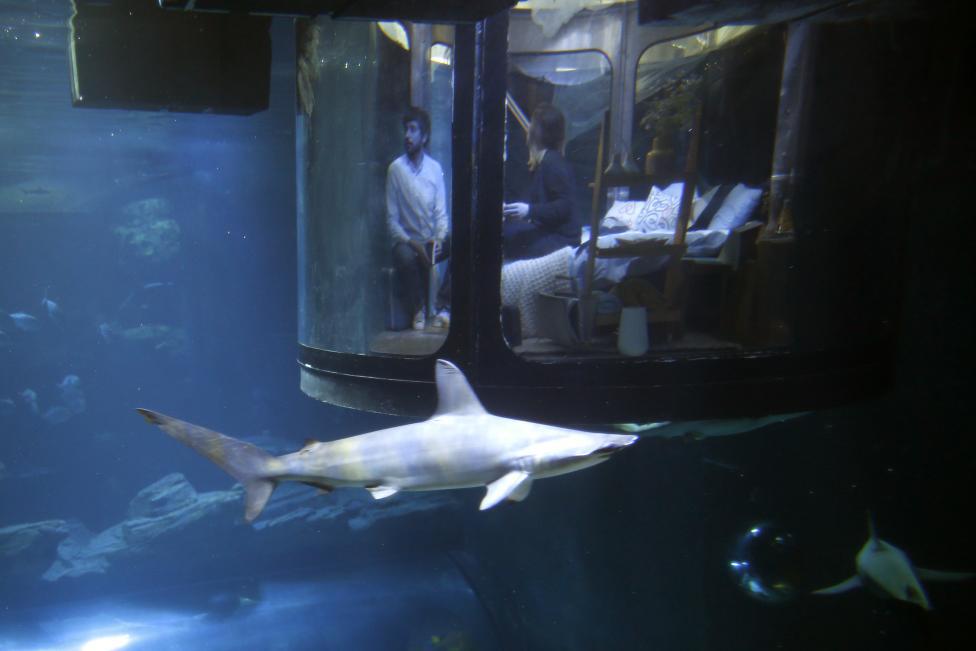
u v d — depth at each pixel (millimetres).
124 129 21312
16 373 22438
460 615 14820
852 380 4391
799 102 4262
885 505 7004
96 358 23203
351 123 4426
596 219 4145
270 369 24781
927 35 4379
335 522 16531
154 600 15289
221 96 6051
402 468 2154
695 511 9930
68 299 27109
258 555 16219
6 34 13172
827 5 3799
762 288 4328
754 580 8352
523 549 14695
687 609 10258
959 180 5867
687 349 4148
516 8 4590
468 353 3930
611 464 11734
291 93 17062
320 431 22859
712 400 4035
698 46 4625
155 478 22250
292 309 25203
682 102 4633
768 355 4105
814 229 4375
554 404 3930
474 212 3822
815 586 7906
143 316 23875
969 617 6203
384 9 3047
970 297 5922
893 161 4453
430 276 4246
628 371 3930
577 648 13055
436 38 4047
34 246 26438
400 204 4285
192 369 24062
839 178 4375
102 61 5723
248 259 24875
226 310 24609
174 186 25000
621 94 4859
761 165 4434
